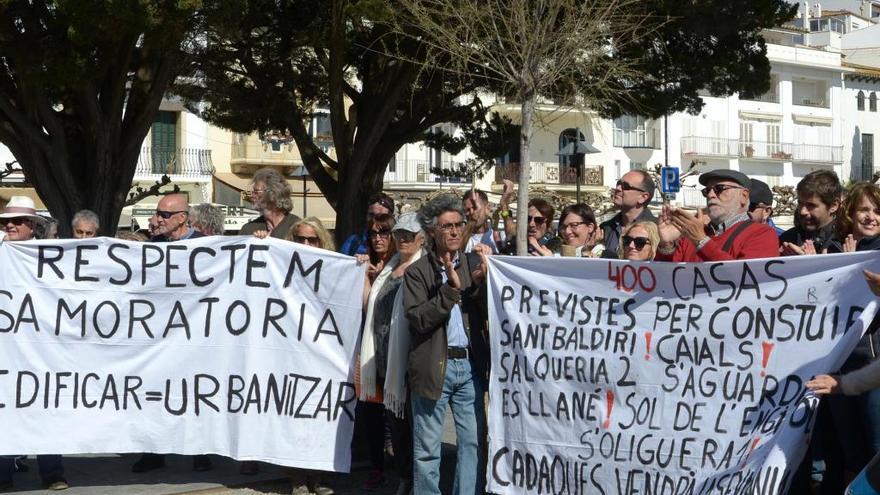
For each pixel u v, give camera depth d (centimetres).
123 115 1853
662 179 2330
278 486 789
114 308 756
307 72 2014
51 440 749
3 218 823
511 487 672
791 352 604
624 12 1482
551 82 1280
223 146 4491
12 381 746
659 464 632
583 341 653
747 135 5803
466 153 4838
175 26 1325
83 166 1617
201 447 761
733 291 618
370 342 729
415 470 678
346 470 756
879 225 623
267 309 759
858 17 7319
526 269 665
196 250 759
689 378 628
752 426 610
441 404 673
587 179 5075
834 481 670
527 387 666
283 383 759
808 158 6059
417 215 720
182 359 760
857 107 6400
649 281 638
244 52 1869
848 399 618
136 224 3384
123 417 757
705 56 1800
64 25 1371
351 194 1889
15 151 1606
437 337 660
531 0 1305
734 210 652
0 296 745
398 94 1806
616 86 1659
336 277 755
